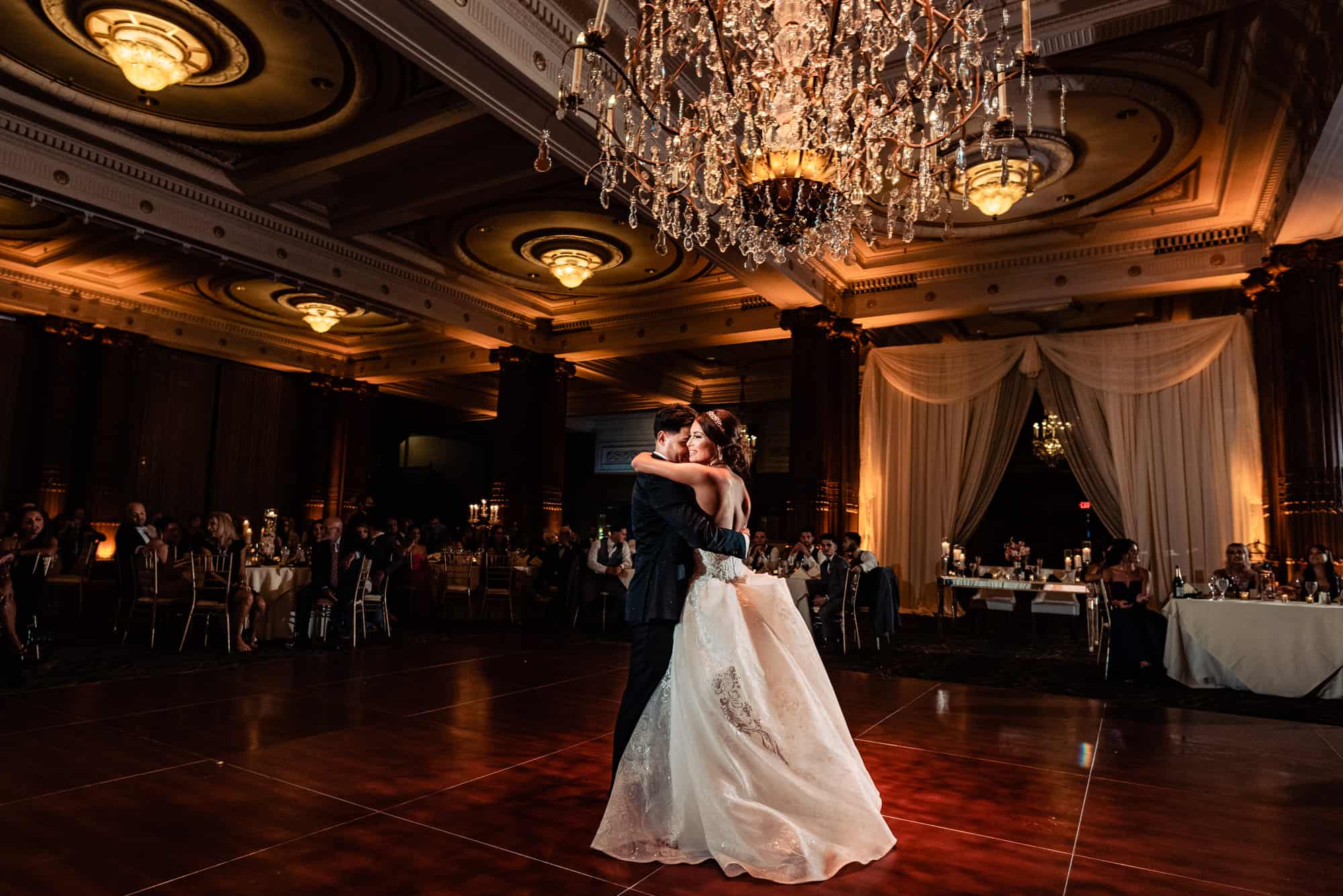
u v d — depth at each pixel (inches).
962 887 96.6
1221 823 122.4
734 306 502.0
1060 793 136.3
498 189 339.0
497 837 109.7
